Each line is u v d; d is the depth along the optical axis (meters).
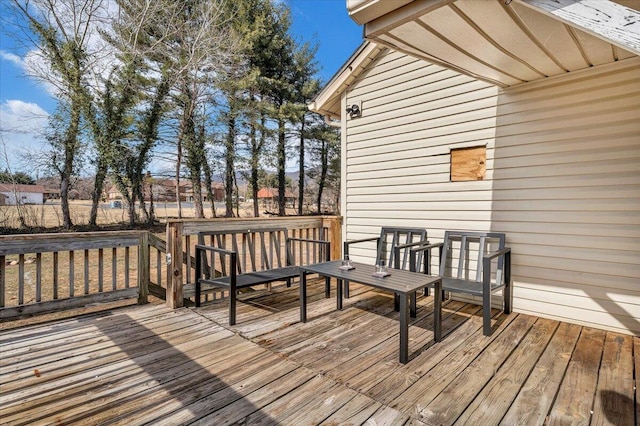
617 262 2.81
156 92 11.61
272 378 2.06
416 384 2.00
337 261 3.52
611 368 2.19
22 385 1.99
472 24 2.04
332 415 1.70
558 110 3.06
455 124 3.76
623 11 1.33
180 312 3.33
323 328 2.90
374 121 4.56
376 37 2.19
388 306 3.52
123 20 10.50
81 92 10.30
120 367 2.20
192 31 11.66
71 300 3.13
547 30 2.11
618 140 2.79
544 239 3.17
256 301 3.73
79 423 1.65
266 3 14.19
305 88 15.55
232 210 16.14
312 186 19.88
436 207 3.94
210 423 1.64
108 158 10.95
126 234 3.48
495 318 3.17
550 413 1.72
